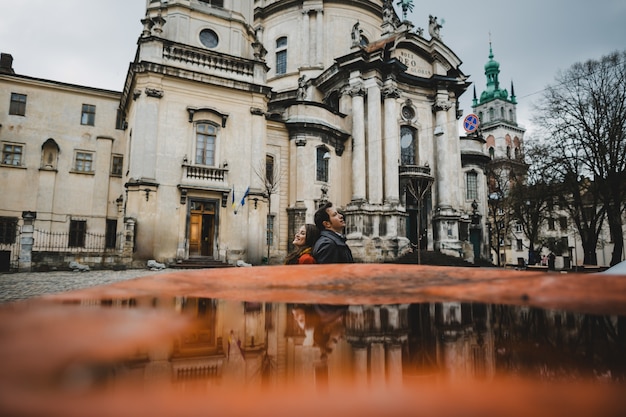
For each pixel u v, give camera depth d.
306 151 24.33
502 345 0.54
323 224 4.42
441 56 29.61
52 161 22.47
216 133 19.89
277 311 0.90
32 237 15.94
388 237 24.39
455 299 0.93
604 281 0.86
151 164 18.08
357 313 0.86
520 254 49.53
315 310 0.91
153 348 0.40
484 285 1.03
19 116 21.98
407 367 0.46
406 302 0.96
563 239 42.25
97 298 0.91
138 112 18.23
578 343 0.52
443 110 28.64
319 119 25.14
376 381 0.36
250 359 0.51
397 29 29.67
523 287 0.93
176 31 20.28
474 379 0.36
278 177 23.80
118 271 16.03
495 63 73.12
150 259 17.41
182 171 18.72
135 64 18.45
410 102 27.86
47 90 22.75
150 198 17.72
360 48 26.45
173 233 18.14
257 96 21.03
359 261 23.55
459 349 0.54
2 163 21.34
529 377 0.37
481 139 33.16
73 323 0.50
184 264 17.64
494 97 69.75
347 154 26.53
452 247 26.58
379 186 25.17
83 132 23.23
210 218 19.56
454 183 28.52
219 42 21.31
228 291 1.16
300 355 0.54
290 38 31.23
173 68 18.91
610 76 20.50
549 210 25.27
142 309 0.73
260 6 32.47
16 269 15.70
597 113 20.88
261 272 1.47
